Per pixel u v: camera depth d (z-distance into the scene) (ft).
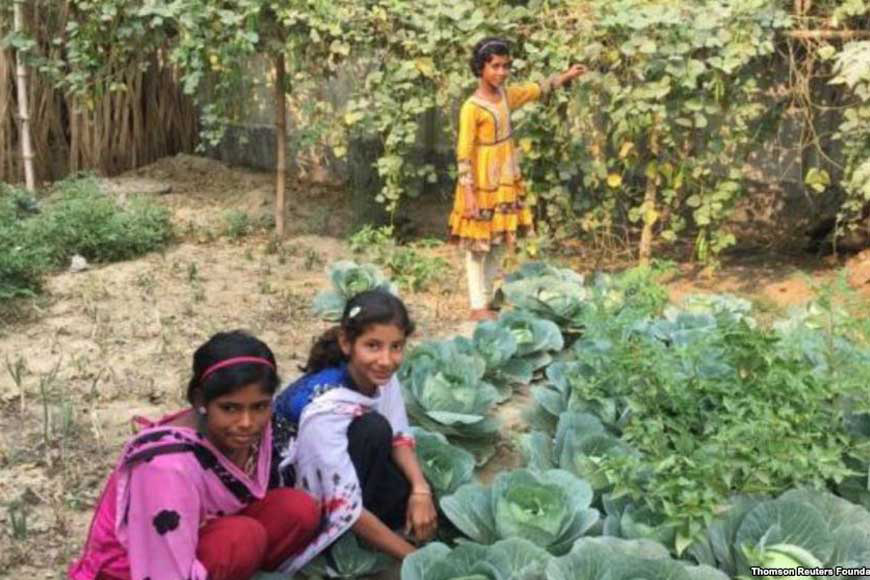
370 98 23.44
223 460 9.45
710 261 22.13
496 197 19.29
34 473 13.55
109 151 31.73
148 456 8.96
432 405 13.58
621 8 20.30
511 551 9.98
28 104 29.30
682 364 13.58
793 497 10.89
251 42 23.00
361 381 11.00
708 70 20.57
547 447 12.78
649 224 21.99
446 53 22.58
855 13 20.36
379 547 10.91
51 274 22.11
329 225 27.07
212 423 9.18
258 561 9.87
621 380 13.24
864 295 20.81
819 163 23.84
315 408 10.72
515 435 14.93
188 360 17.57
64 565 11.58
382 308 10.59
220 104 26.61
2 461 13.82
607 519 11.02
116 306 20.22
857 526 10.30
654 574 9.33
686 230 25.71
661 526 10.55
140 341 18.42
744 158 22.27
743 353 12.55
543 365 16.65
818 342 13.83
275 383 9.23
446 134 28.53
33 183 29.25
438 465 12.23
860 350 13.60
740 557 10.21
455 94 22.66
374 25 22.93
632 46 20.12
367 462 10.96
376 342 10.61
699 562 10.31
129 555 8.99
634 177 24.97
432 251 25.12
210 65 26.30
